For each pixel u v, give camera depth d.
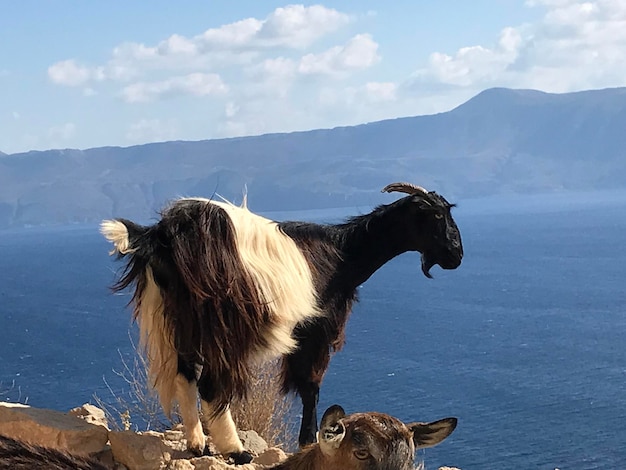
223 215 5.77
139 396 8.05
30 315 55.00
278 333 5.80
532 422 26.05
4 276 97.06
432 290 70.06
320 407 23.77
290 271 5.95
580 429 25.28
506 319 51.22
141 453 5.57
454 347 40.59
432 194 6.69
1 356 35.34
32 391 25.02
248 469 5.59
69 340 40.28
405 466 4.18
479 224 181.88
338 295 6.41
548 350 39.91
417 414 26.16
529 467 21.36
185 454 5.89
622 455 22.34
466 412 27.14
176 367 5.78
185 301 5.60
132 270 5.75
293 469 4.63
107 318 51.00
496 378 32.88
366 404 26.72
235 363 5.66
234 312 5.61
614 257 96.25
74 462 4.52
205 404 5.81
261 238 5.92
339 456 4.23
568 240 126.25
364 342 42.41
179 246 5.59
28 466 4.39
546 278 77.00
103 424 6.43
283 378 6.41
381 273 89.62
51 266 113.19
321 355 6.32
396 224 6.65
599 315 52.19
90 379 27.33
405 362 35.72
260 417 7.35
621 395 29.77
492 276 80.69
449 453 22.72
